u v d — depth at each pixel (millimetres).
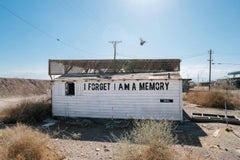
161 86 13156
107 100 13914
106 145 8281
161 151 5641
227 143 8625
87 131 10969
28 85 47469
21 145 5773
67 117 14438
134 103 13523
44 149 6223
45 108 14656
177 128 11430
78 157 6770
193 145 8305
